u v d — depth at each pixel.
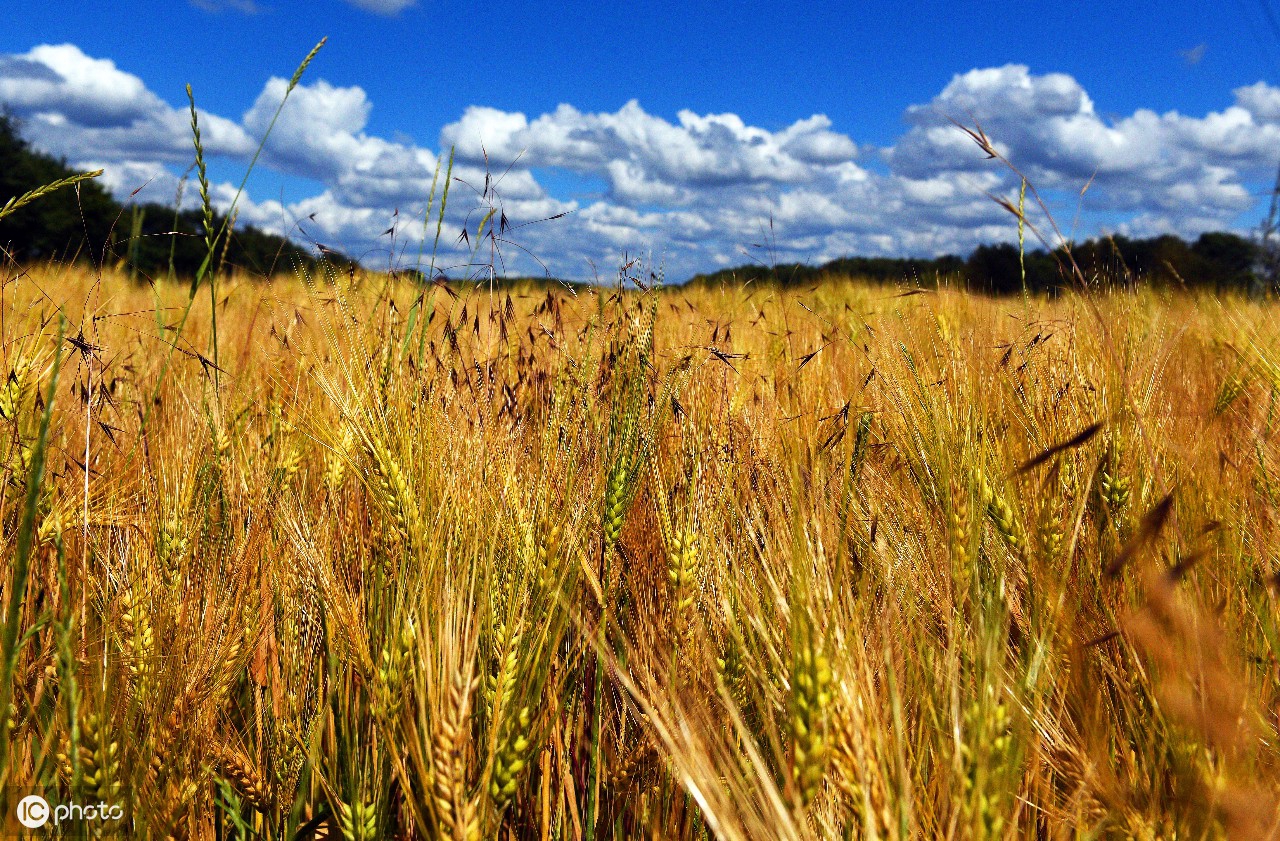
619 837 1.56
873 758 1.09
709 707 1.49
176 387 2.74
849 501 1.71
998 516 1.70
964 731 1.17
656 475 1.98
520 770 1.28
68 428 2.20
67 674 1.19
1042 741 1.38
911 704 1.42
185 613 1.56
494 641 1.45
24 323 2.38
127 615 1.46
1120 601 1.69
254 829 1.53
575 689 1.77
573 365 2.29
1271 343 2.61
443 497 1.57
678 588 1.67
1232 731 1.07
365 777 1.42
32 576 1.68
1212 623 1.28
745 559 1.64
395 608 1.50
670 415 2.32
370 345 2.11
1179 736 1.22
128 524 1.76
